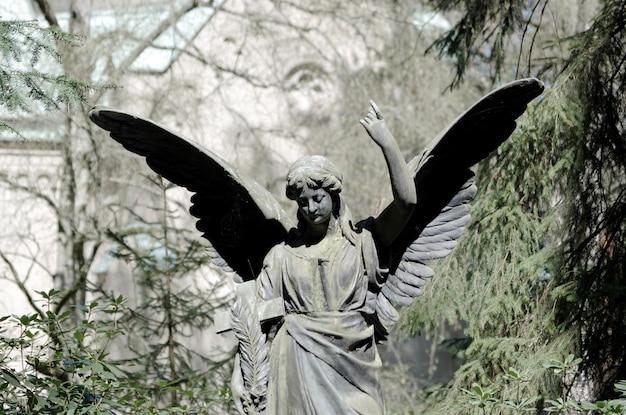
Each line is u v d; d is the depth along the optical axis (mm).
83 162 21359
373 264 7684
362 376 7512
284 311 7699
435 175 8086
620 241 13430
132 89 22422
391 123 23797
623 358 12906
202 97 23578
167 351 17953
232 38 23422
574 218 13570
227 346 22109
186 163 8078
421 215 8086
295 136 25328
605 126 13781
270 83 25203
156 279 16609
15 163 22500
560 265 13438
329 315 7531
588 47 13859
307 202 7527
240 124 24469
